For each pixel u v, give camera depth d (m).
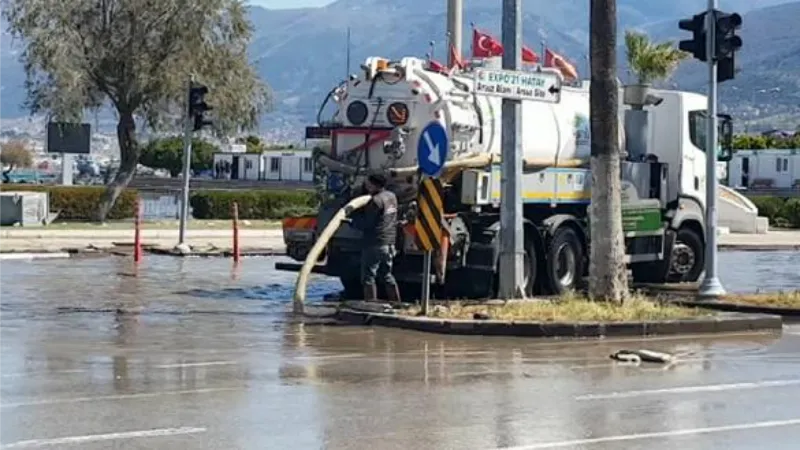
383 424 10.92
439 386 13.00
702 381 13.66
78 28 45.31
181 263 29.84
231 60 47.38
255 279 25.77
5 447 9.75
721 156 26.55
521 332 17.14
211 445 9.96
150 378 13.21
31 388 12.50
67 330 17.19
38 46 44.75
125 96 46.22
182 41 45.91
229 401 11.91
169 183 74.38
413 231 20.20
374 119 21.08
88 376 13.29
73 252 31.97
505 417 11.34
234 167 85.88
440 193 18.20
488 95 18.92
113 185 46.78
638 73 47.66
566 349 16.08
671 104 25.53
